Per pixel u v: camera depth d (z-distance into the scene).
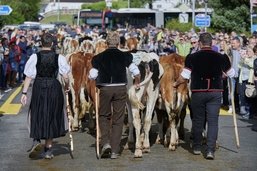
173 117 11.71
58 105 10.76
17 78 26.53
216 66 11.11
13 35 26.11
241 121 16.16
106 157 11.26
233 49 17.72
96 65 11.06
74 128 14.21
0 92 22.55
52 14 134.12
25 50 26.66
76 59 14.14
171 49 26.05
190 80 11.68
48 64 10.65
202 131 11.62
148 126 11.59
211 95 11.08
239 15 39.91
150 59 11.23
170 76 11.51
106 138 11.19
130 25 49.62
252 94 16.38
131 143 12.08
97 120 11.40
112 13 52.38
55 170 10.29
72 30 36.09
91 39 17.91
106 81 11.00
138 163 10.82
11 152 11.75
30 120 10.76
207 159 11.18
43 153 11.38
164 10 52.78
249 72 16.56
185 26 44.88
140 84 11.05
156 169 10.35
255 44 17.03
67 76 10.87
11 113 17.22
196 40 20.52
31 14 94.19
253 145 12.63
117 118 11.16
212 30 40.69
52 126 10.68
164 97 11.60
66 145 12.53
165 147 12.30
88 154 11.59
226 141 13.09
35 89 10.68
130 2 99.44
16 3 78.06
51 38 10.89
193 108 11.37
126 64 11.07
